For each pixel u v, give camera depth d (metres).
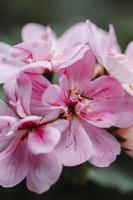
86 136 0.23
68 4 0.39
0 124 0.22
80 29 0.28
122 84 0.23
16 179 0.22
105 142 0.23
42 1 0.39
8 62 0.25
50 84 0.22
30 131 0.22
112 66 0.23
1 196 0.28
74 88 0.23
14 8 0.38
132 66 0.25
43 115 0.22
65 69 0.23
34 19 0.38
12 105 0.22
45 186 0.22
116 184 0.29
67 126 0.23
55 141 0.21
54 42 0.26
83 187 0.29
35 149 0.21
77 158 0.22
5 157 0.23
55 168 0.22
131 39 0.35
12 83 0.22
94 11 0.39
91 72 0.23
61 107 0.22
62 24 0.36
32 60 0.23
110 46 0.25
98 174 0.29
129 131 0.24
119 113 0.23
